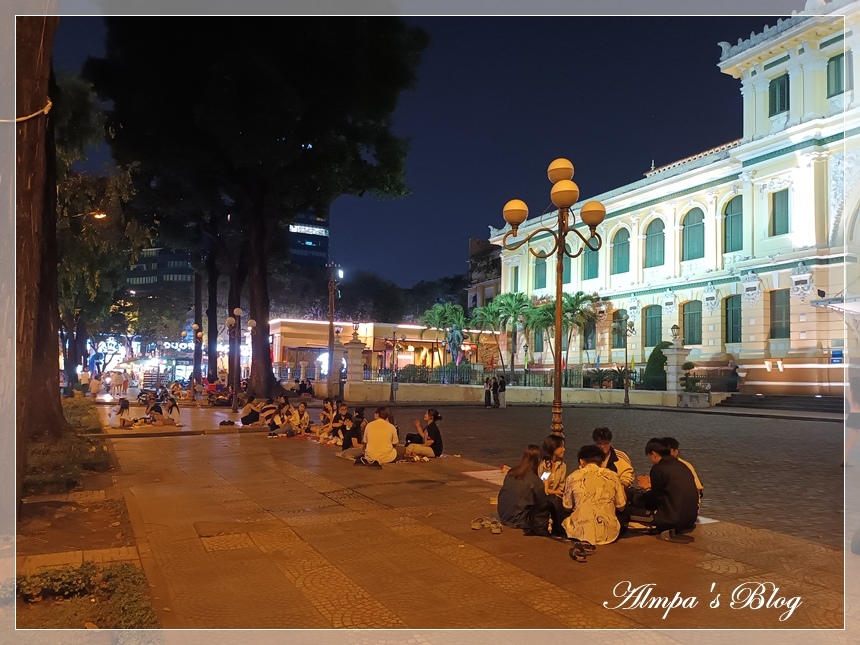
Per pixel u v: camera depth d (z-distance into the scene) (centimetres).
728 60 3491
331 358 3384
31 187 675
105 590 494
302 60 2814
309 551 608
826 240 3036
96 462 1120
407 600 482
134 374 5222
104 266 2756
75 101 1880
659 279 3969
